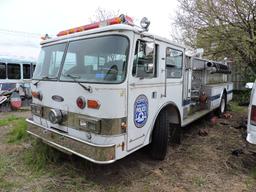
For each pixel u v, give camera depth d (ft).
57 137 12.10
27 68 47.19
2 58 42.91
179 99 15.89
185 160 14.69
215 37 35.06
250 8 32.24
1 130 20.39
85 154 10.62
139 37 11.12
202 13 36.09
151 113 12.67
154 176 12.55
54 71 12.96
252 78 40.04
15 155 14.71
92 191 11.02
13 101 33.47
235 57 37.29
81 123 10.98
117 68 10.58
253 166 14.03
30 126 14.21
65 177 12.10
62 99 11.97
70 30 12.94
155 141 13.85
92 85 10.45
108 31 10.88
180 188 11.45
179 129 16.56
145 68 11.73
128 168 13.32
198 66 21.04
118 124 10.39
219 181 12.21
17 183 11.50
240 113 30.09
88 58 11.46
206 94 22.74
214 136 19.71
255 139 12.64
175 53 14.92
